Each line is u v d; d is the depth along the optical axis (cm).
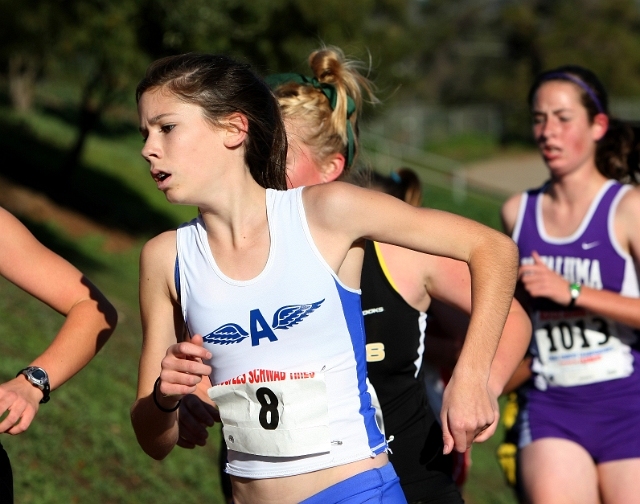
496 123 9731
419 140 9056
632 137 820
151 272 488
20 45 3147
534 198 843
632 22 10762
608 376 777
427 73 10862
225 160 459
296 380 448
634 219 794
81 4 2831
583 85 817
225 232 464
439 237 459
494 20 10881
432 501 563
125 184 4322
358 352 466
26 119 5172
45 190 3703
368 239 513
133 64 2970
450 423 439
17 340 1562
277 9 3359
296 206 459
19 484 1030
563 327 791
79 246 3172
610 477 767
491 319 454
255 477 471
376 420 500
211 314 456
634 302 749
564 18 10369
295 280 448
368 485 461
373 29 4088
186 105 452
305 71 716
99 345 515
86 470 1123
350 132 627
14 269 512
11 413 461
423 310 580
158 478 1170
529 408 802
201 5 2958
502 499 1498
